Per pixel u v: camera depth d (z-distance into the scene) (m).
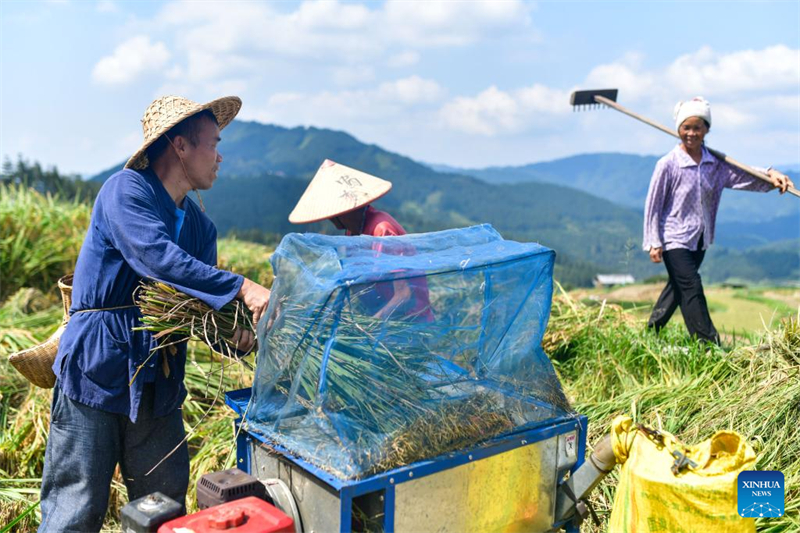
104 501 2.48
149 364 2.38
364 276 2.04
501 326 2.34
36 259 7.00
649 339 4.56
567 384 4.39
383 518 2.00
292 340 2.09
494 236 2.66
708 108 4.56
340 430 2.01
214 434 3.87
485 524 2.22
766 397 3.39
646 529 2.08
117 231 2.30
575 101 5.42
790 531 2.65
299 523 2.14
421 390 2.15
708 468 2.03
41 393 4.23
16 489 3.34
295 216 3.17
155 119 2.46
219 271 2.29
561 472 2.40
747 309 6.09
